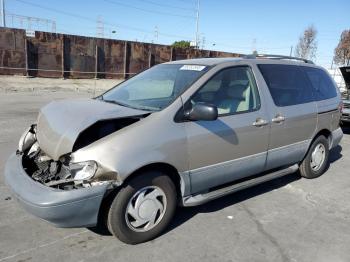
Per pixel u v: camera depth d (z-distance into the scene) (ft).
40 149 12.14
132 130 10.89
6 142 22.38
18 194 10.31
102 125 11.07
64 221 10.02
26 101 42.55
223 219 13.41
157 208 11.62
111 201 10.91
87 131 10.87
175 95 12.38
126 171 10.39
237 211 14.14
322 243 12.02
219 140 12.68
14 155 12.62
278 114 14.97
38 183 10.41
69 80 73.87
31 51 70.13
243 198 15.47
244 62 14.40
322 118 17.66
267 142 14.61
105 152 10.28
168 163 11.40
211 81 12.98
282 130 15.20
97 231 12.11
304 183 17.69
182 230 12.46
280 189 16.74
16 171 11.28
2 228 11.98
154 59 87.81
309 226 13.19
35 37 69.97
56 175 10.85
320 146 18.37
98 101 13.43
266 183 17.44
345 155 23.70
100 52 78.95
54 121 11.51
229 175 13.52
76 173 10.28
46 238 11.55
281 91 15.57
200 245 11.57
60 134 10.78
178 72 13.96
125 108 12.09
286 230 12.81
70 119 11.18
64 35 73.05
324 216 14.08
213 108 11.39
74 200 9.83
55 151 10.74
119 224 10.95
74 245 11.23
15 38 68.03
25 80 66.69
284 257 11.13
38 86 62.08
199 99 12.50
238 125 13.29
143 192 11.27
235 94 13.70
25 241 11.31
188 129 11.88
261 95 14.52
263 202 15.15
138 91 14.12
